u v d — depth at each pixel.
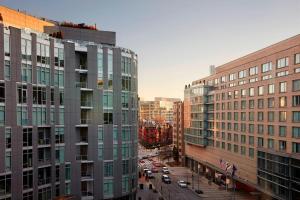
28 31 50.19
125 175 59.28
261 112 77.44
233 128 92.12
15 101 46.09
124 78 59.28
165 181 103.19
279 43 77.31
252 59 89.94
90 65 55.69
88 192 56.03
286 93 67.62
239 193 87.94
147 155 177.75
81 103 55.78
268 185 70.81
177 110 152.50
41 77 49.88
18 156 46.12
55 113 51.91
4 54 45.06
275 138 71.25
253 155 80.44
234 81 98.81
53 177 51.34
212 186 98.44
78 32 61.66
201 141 114.62
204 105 113.31
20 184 46.28
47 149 51.31
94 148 55.88
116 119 57.94
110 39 63.94
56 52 52.28
